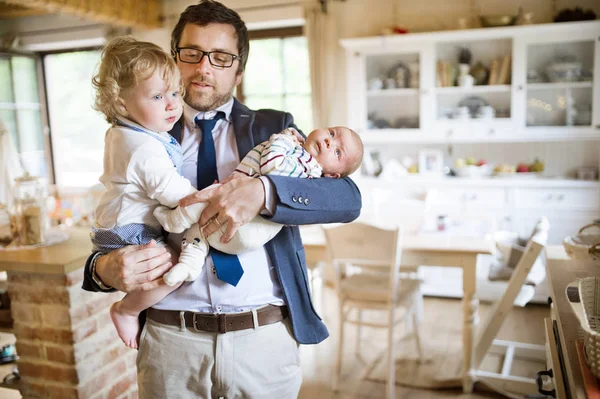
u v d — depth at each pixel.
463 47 4.21
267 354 1.42
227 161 1.47
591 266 1.89
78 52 5.64
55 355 2.16
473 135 4.22
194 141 1.50
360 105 4.45
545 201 4.07
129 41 1.31
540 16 4.20
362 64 4.39
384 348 3.44
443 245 2.87
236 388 1.40
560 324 1.36
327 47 4.61
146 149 1.28
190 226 1.30
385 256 2.74
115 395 2.37
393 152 4.75
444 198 4.31
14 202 2.34
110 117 1.33
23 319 2.19
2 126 4.24
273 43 5.04
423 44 4.23
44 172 5.77
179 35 1.43
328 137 1.47
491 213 4.20
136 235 1.34
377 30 4.59
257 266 1.41
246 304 1.39
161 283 1.28
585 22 3.79
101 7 4.24
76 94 5.81
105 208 1.35
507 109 4.18
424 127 4.32
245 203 1.23
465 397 2.83
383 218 3.63
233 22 1.42
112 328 2.34
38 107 5.70
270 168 1.32
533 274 3.08
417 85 4.33
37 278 2.13
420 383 2.98
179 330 1.40
